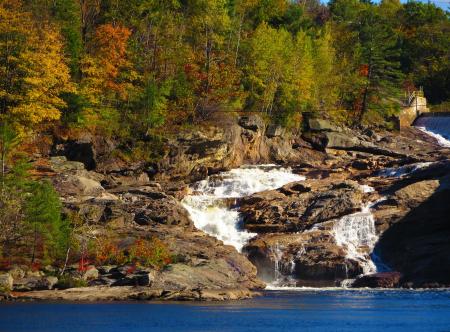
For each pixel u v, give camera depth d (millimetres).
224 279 67938
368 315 50688
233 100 109875
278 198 85062
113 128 95000
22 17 92125
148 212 77812
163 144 94750
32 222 65688
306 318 48906
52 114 88375
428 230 78938
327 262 75062
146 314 50625
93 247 67812
